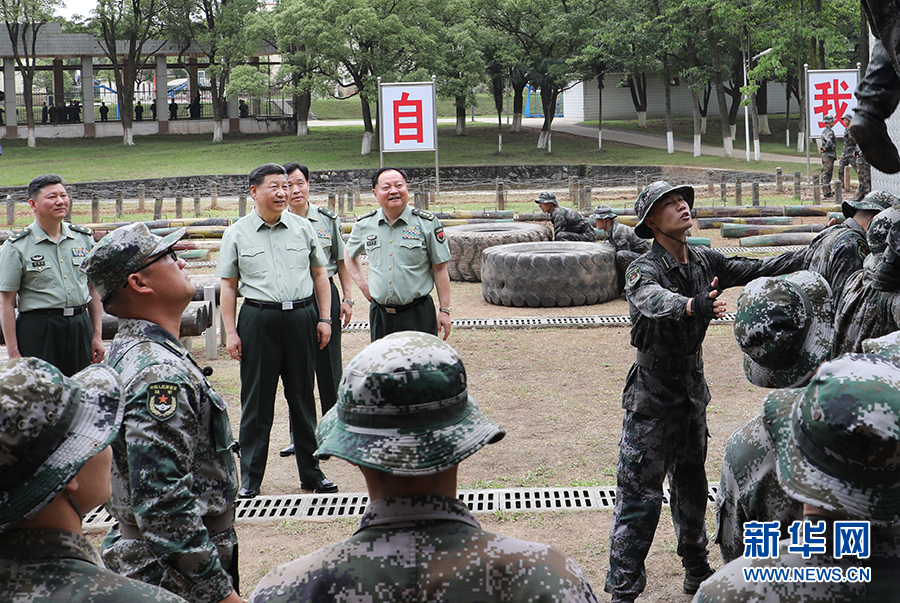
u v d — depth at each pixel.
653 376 3.31
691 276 3.37
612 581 3.34
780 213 15.88
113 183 30.22
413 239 5.64
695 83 35.44
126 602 1.46
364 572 1.49
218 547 2.66
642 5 37.19
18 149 40.31
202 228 16.19
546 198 11.58
